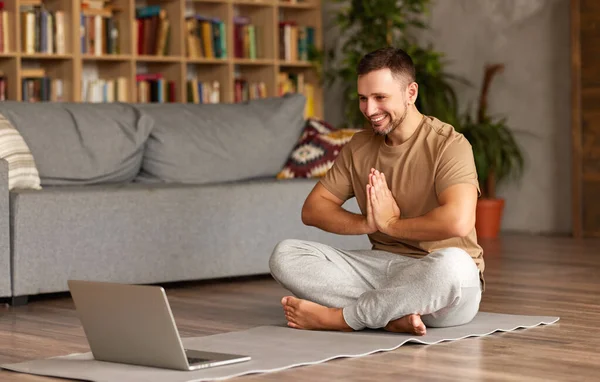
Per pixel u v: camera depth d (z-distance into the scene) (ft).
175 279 14.32
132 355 8.51
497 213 21.33
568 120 21.77
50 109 15.07
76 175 14.82
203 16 23.18
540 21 22.09
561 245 19.51
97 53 21.39
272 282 15.08
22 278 12.85
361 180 10.84
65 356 9.07
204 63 23.63
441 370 8.27
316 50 24.52
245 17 24.31
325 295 10.43
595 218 21.13
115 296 8.36
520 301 12.38
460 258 9.73
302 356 8.82
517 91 22.52
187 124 16.19
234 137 16.39
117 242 13.75
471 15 23.21
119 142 15.29
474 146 21.18
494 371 8.21
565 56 21.75
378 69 10.00
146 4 23.08
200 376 8.00
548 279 14.53
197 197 14.49
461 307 10.05
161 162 15.76
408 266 10.02
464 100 23.39
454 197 9.96
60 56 20.77
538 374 8.09
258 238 15.10
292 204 15.42
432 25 23.93
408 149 10.39
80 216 13.38
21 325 11.19
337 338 9.68
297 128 17.15
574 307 11.85
